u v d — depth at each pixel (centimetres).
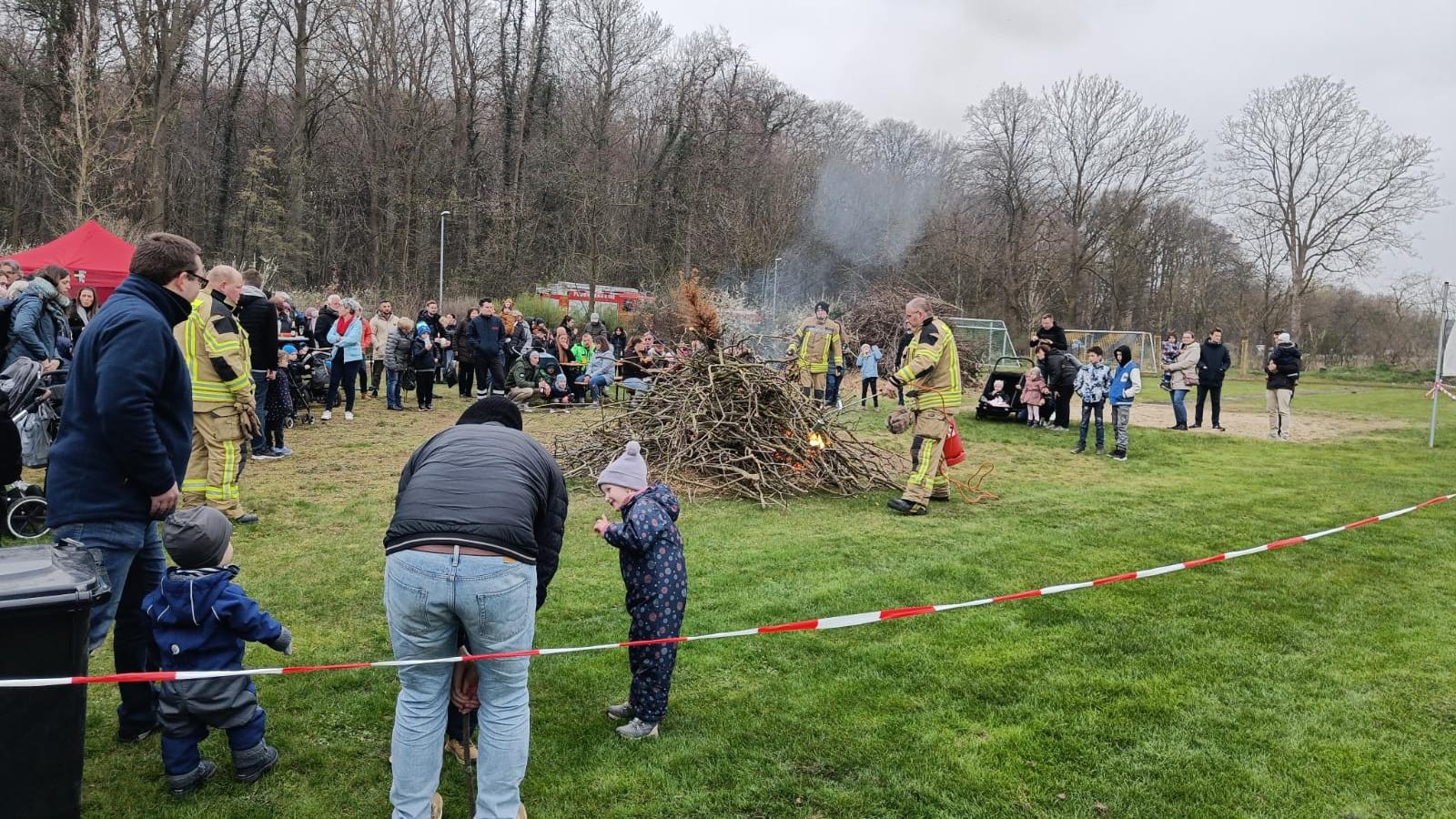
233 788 323
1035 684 427
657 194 4441
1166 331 5431
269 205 3444
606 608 518
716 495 855
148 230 2875
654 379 980
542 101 4422
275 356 898
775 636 481
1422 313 4488
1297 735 381
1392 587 600
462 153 4309
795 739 370
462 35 4319
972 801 326
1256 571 632
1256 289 5022
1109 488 970
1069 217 4731
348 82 3831
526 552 282
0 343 720
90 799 312
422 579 268
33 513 609
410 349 1371
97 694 392
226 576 316
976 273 4519
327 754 348
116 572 324
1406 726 392
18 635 254
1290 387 1459
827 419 923
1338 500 923
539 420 1332
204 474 645
